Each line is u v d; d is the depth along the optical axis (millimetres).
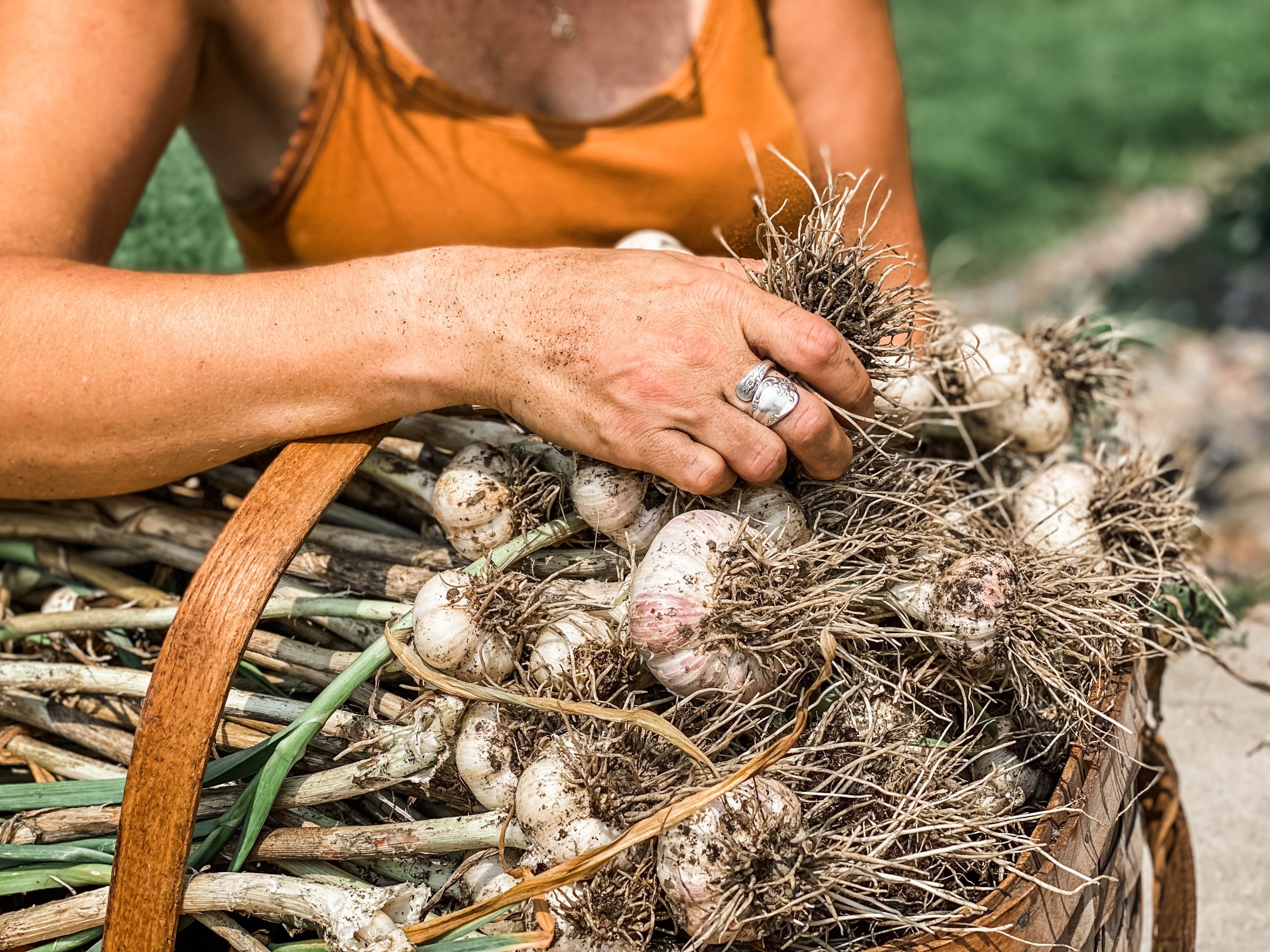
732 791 799
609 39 1383
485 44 1348
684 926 807
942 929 790
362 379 896
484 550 960
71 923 870
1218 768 1701
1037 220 4848
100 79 1108
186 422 916
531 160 1391
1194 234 4637
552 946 798
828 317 921
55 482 976
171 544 1106
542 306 874
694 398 848
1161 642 1191
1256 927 1458
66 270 962
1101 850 912
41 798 901
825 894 807
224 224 1949
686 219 1461
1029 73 5949
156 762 772
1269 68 5984
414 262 917
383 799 937
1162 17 6406
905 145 1553
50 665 1018
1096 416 1365
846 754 883
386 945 791
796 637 860
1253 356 3793
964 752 932
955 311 1284
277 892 841
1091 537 1121
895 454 1037
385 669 938
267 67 1312
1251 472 3211
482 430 1032
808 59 1500
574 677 863
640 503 924
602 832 814
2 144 1054
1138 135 5414
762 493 917
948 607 905
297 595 1022
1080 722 931
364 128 1357
